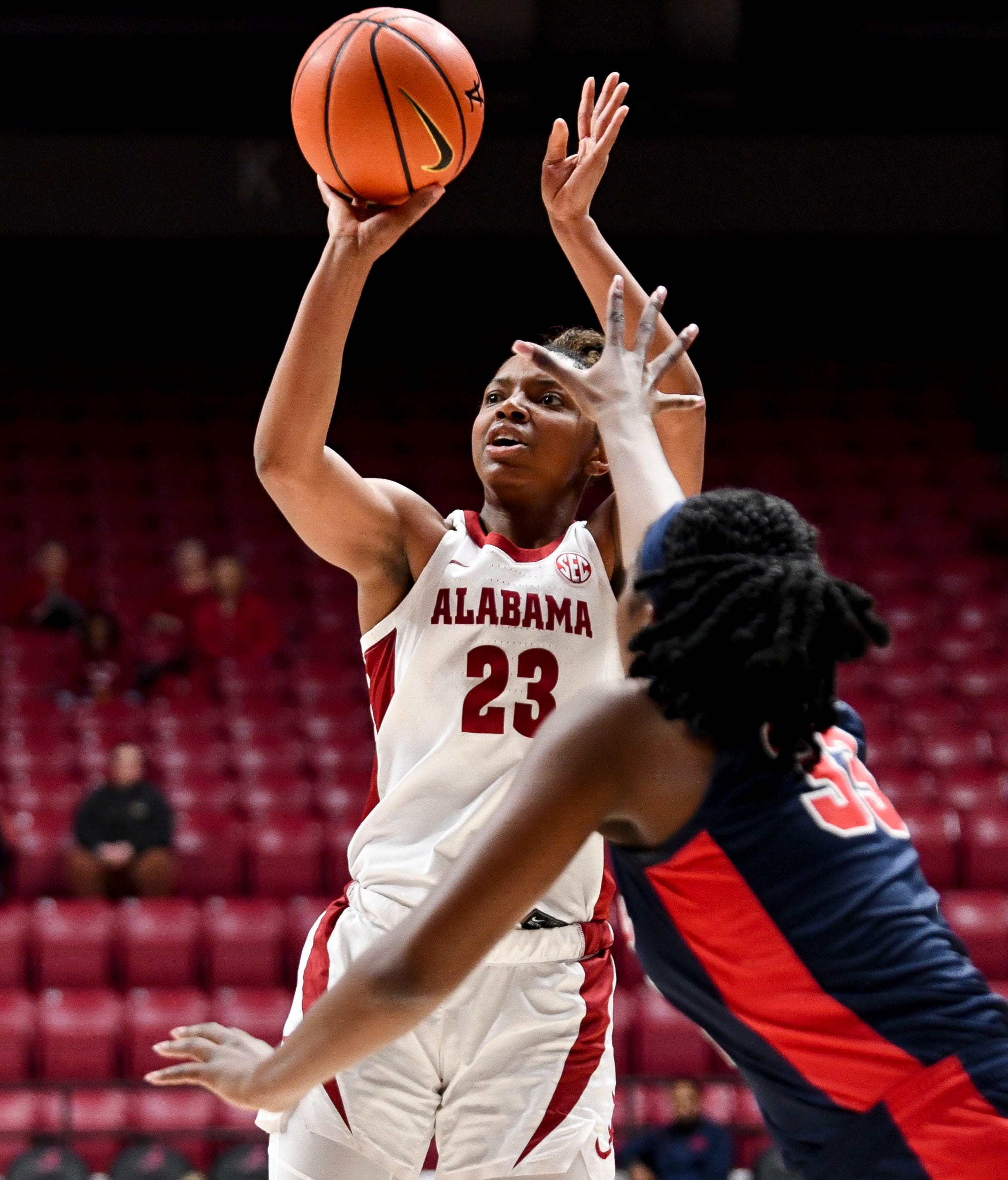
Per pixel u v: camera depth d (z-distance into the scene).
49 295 30.06
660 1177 12.98
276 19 28.45
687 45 27.41
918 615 23.09
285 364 5.16
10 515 24.84
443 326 30.53
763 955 3.90
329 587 23.59
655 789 3.82
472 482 25.92
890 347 30.34
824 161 26.98
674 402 4.55
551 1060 5.47
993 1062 3.79
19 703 19.98
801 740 3.87
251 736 19.62
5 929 15.59
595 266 5.80
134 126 29.42
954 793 18.94
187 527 24.84
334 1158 5.30
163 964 15.55
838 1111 3.94
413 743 5.64
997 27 28.88
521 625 5.61
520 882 3.71
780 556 3.90
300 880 17.06
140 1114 14.37
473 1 26.83
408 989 3.69
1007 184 27.00
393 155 5.28
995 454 27.70
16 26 27.97
